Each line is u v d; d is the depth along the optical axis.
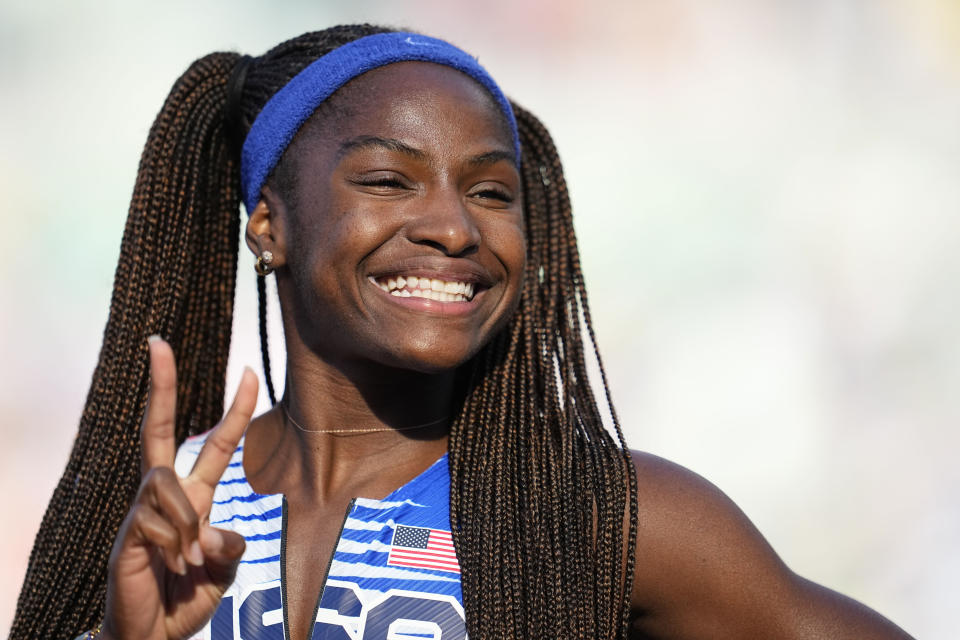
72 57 44.09
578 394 10.59
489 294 9.47
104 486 10.36
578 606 9.05
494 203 9.57
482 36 48.28
